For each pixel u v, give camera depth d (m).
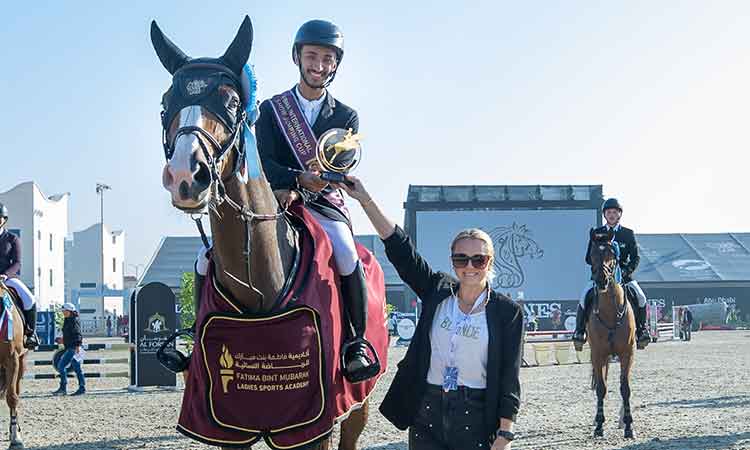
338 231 5.52
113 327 55.84
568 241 43.78
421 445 4.88
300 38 5.65
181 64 4.82
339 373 5.12
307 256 5.13
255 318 4.77
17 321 10.45
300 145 5.59
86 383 20.47
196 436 4.90
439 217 43.56
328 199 5.69
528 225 43.81
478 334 4.79
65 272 75.75
